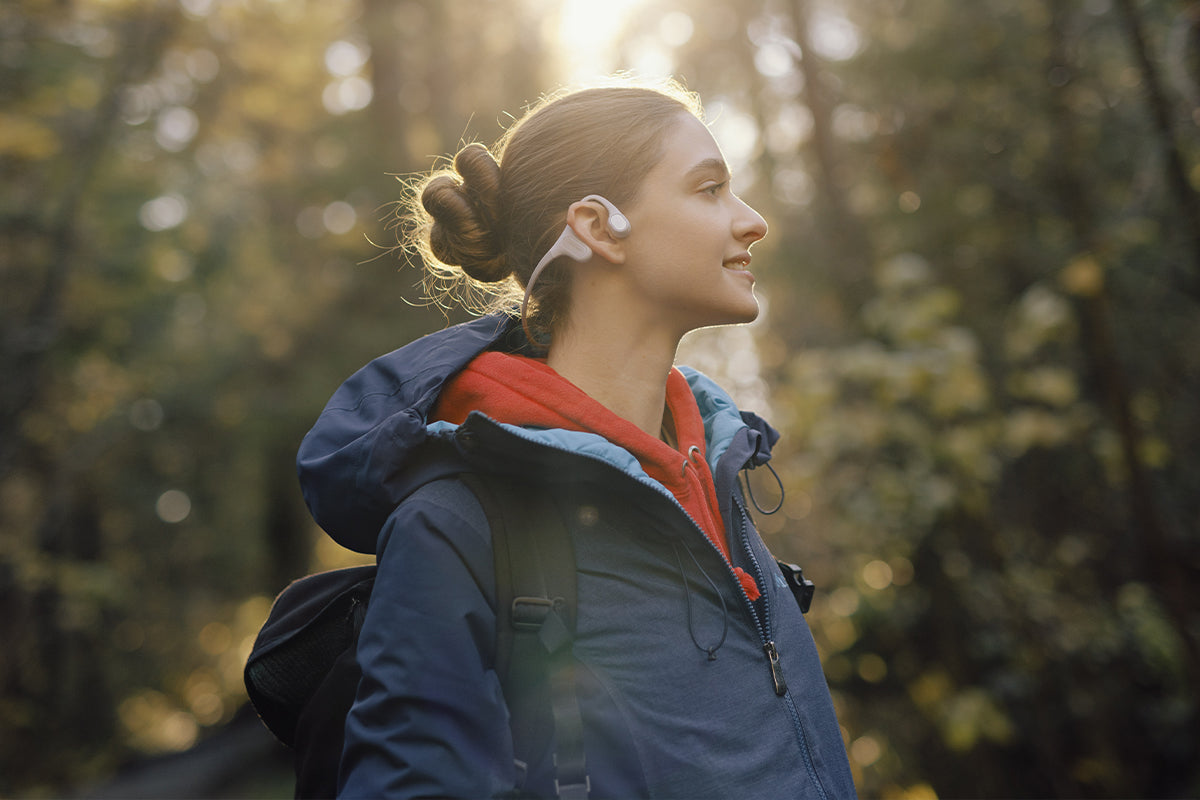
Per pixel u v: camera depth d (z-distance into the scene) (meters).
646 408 1.14
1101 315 4.67
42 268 12.00
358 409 1.10
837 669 4.63
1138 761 4.73
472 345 1.11
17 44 10.21
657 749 0.93
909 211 5.84
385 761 0.87
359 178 12.43
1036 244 5.64
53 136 11.04
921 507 4.11
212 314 14.66
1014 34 5.51
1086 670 4.70
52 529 13.45
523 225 1.17
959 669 4.46
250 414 14.23
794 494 4.71
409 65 12.25
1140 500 4.58
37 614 13.64
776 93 6.66
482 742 0.88
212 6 12.30
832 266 5.78
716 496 1.14
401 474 1.01
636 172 1.10
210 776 10.49
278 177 13.87
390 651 0.90
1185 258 5.14
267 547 17.66
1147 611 4.59
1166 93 4.52
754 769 0.96
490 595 0.95
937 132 5.76
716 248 1.09
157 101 12.50
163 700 19.97
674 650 0.97
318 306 13.59
